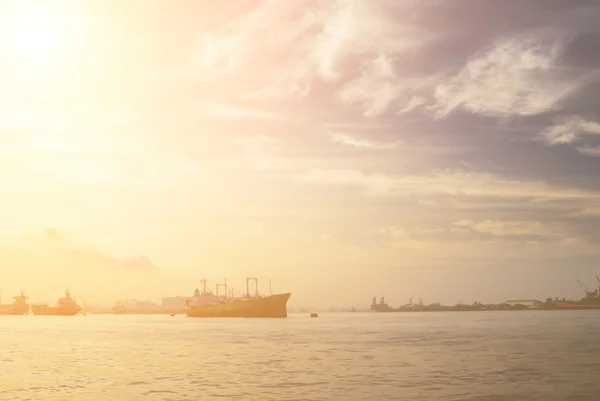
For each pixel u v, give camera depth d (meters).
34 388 50.62
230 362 72.00
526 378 54.31
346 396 45.12
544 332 138.12
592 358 72.44
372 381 53.38
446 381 52.88
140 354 84.69
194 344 105.94
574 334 127.75
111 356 81.50
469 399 43.47
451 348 91.31
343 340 116.12
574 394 45.38
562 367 62.84
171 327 194.12
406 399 43.62
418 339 117.38
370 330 162.75
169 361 73.75
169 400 43.94
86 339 124.25
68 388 50.44
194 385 51.56
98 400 44.31
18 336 138.12
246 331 159.38
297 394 46.19
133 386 51.25
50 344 108.69
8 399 45.28
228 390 48.47
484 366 64.50
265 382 53.22
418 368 63.53
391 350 89.19
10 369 65.19
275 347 97.56
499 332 141.88
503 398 43.78
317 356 79.62
